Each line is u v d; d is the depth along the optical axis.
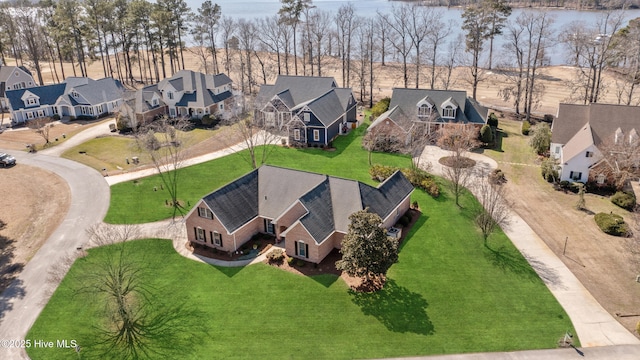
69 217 47.12
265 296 34.91
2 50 109.19
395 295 34.81
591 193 51.12
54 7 108.81
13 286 36.47
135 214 47.59
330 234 39.16
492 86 97.81
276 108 72.75
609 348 29.59
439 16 154.38
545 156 60.62
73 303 34.41
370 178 54.84
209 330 31.62
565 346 29.83
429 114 67.19
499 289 35.44
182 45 104.94
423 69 113.69
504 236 42.75
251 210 42.69
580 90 86.00
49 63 118.50
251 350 29.88
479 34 83.69
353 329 31.56
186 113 81.06
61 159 63.19
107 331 31.84
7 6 122.81
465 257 39.59
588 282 36.06
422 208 48.06
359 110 83.31
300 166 58.88
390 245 34.00
